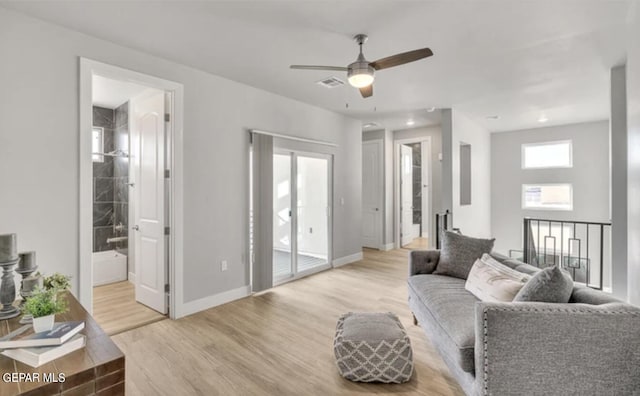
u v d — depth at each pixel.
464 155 6.10
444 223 5.16
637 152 2.25
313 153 5.07
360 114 5.60
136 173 3.79
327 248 5.42
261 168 4.10
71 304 1.93
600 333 1.44
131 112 4.45
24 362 1.30
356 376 2.20
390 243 7.17
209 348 2.69
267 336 2.91
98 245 4.96
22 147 2.42
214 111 3.66
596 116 5.70
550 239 6.58
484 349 1.55
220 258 3.72
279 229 4.65
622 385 1.43
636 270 2.34
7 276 1.76
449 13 2.39
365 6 2.30
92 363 1.30
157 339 2.85
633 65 2.31
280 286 4.42
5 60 2.34
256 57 3.18
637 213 2.28
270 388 2.15
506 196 7.05
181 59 3.22
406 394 2.09
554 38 2.79
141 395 2.08
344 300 3.86
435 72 3.57
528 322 1.49
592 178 6.14
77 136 2.66
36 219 2.47
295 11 2.37
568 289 1.78
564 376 1.46
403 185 7.59
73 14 2.40
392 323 2.46
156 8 2.33
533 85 4.03
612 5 2.29
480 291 2.38
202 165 3.54
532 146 6.80
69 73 2.62
